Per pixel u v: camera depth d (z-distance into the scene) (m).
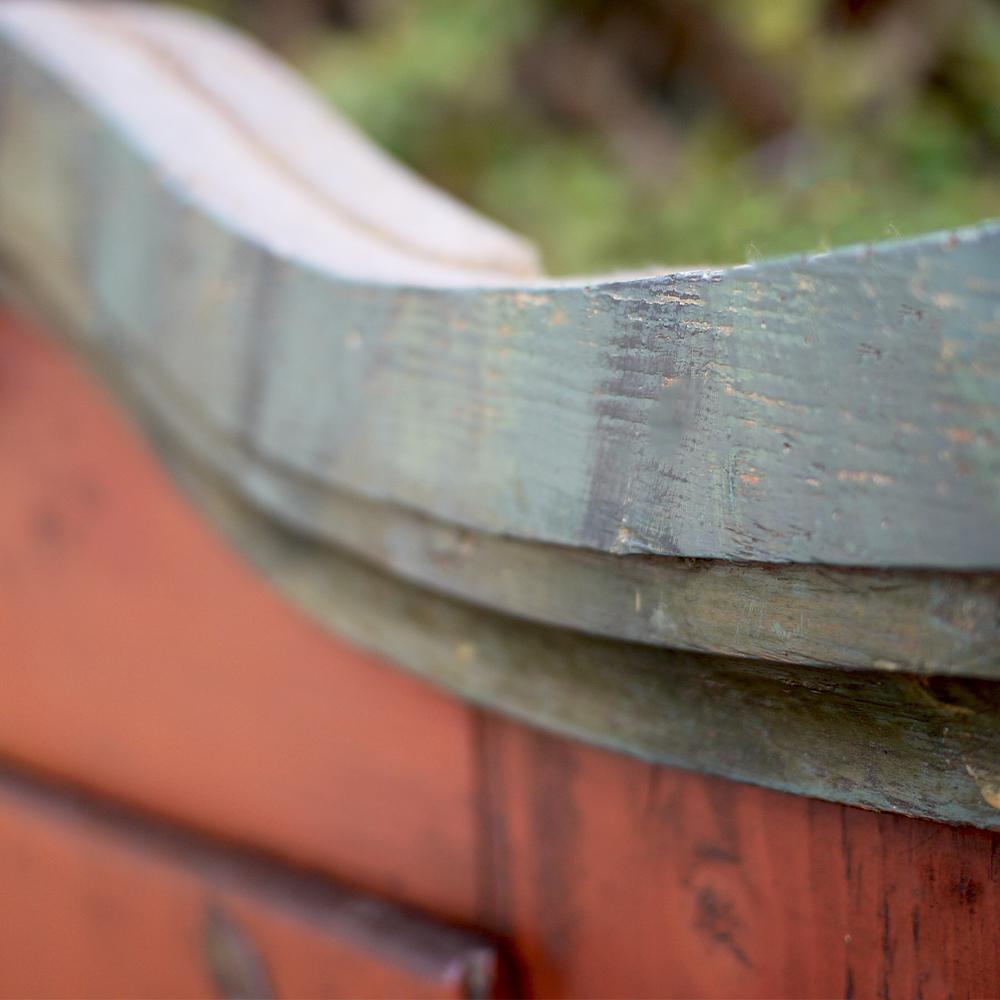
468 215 0.71
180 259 0.67
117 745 0.78
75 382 0.76
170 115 0.71
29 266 0.73
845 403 0.52
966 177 1.13
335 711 0.70
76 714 0.80
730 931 0.61
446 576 0.61
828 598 0.54
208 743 0.73
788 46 1.41
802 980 0.60
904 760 0.56
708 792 0.61
